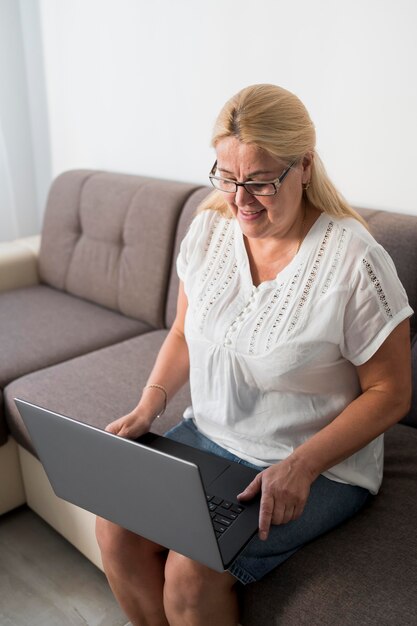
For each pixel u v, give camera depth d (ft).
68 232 7.71
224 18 6.34
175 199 6.48
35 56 8.99
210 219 4.22
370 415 3.56
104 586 5.20
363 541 3.54
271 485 3.36
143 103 7.61
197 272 4.13
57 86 8.82
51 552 5.58
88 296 7.43
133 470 3.02
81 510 5.13
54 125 9.16
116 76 7.83
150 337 6.38
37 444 3.56
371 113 5.46
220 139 3.44
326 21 5.51
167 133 7.46
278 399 3.78
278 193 3.43
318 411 3.75
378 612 3.09
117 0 7.41
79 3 7.94
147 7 7.08
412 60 5.05
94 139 8.55
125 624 4.84
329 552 3.47
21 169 9.73
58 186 7.93
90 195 7.41
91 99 8.34
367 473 3.88
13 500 5.96
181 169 7.48
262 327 3.67
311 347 3.53
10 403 5.38
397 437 4.55
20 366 5.82
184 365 4.52
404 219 4.92
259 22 6.04
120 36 7.55
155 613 3.96
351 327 3.53
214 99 6.77
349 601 3.16
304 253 3.67
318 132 5.91
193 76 6.89
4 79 9.09
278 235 3.77
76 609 4.98
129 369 5.68
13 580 5.26
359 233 3.60
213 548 2.97
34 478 5.68
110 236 7.11
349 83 5.52
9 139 9.43
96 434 3.08
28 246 8.27
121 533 3.76
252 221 3.56
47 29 8.60
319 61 5.68
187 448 4.00
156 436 4.16
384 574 3.30
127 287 6.88
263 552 3.39
